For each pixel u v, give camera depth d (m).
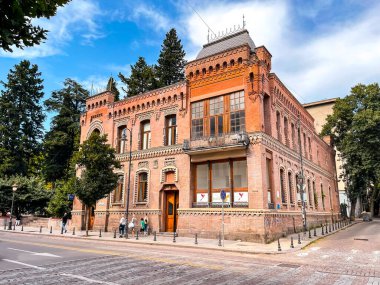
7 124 47.47
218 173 21.98
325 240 20.33
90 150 23.66
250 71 21.45
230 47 24.66
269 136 21.50
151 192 24.95
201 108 23.80
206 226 20.98
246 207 20.09
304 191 26.14
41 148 49.25
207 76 23.73
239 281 8.53
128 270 9.85
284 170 24.14
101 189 23.28
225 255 14.23
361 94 41.06
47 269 9.90
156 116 26.41
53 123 46.25
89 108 32.44
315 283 8.57
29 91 50.44
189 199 22.36
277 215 20.81
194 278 8.78
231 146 20.39
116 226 26.56
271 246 17.06
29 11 4.36
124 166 27.56
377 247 16.72
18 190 37.25
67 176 43.53
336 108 43.78
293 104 28.61
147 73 46.56
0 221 36.22
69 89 47.31
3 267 10.23
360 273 10.16
